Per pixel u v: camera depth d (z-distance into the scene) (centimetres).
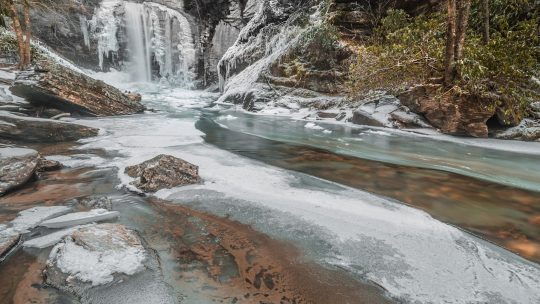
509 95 836
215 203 397
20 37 1289
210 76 2542
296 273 257
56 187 450
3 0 1387
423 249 296
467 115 866
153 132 869
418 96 965
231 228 334
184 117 1222
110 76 2358
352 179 520
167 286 236
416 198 440
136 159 581
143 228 332
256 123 1115
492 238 329
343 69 1331
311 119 1200
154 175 446
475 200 437
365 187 480
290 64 1464
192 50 2548
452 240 314
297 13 1680
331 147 770
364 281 248
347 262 273
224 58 2022
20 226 323
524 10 980
